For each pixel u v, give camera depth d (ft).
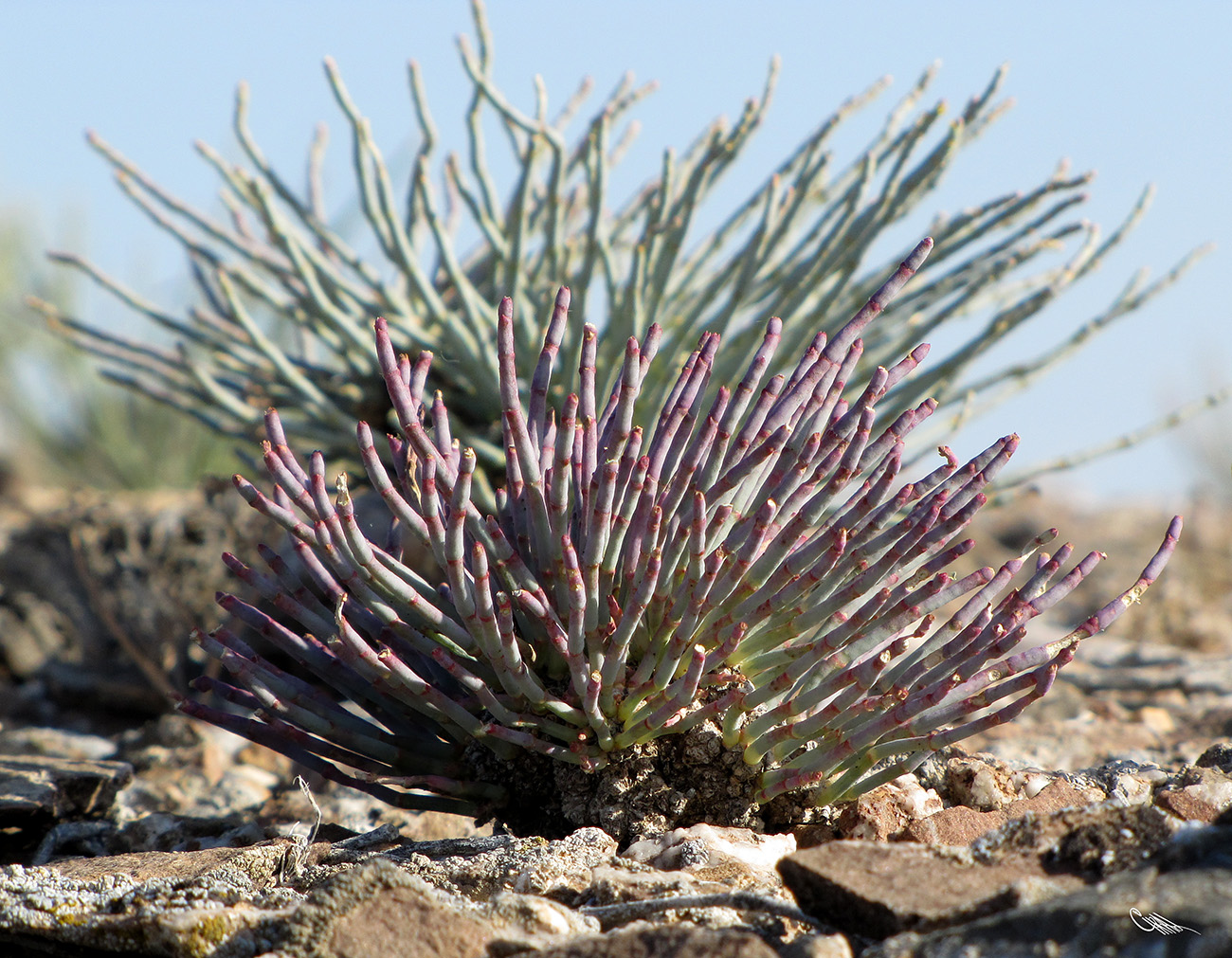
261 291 12.66
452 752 7.33
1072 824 5.42
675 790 6.80
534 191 13.50
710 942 4.72
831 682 6.25
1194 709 12.46
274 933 5.35
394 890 5.32
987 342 10.80
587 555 6.21
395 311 12.53
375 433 12.82
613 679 6.40
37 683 15.38
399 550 7.48
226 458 28.48
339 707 7.45
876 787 6.94
